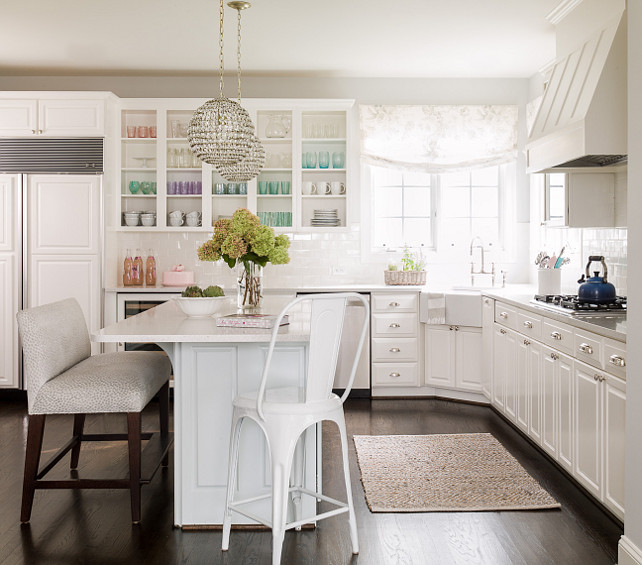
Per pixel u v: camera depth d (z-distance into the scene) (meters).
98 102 5.49
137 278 5.81
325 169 5.93
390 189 6.23
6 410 5.23
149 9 4.45
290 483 2.99
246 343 2.98
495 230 6.19
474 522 3.05
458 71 5.93
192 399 2.99
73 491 3.46
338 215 6.01
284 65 5.73
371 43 5.16
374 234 6.24
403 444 4.27
